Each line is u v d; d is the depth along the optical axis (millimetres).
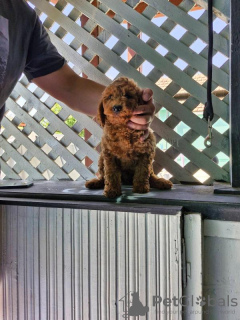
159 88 1110
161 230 755
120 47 1167
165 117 1193
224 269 771
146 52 1112
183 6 1050
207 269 786
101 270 820
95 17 1183
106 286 817
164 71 1090
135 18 1108
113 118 774
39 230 888
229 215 748
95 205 819
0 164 1461
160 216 754
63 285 866
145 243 771
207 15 1014
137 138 814
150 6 1087
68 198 911
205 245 781
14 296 930
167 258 753
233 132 907
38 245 892
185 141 1092
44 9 1278
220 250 770
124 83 777
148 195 856
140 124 780
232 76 896
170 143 1108
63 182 1242
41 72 1086
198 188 987
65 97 1125
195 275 759
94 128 1255
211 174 1063
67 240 855
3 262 939
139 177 890
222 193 870
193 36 1044
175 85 1100
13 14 910
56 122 1325
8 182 1208
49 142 1345
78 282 849
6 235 931
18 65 958
